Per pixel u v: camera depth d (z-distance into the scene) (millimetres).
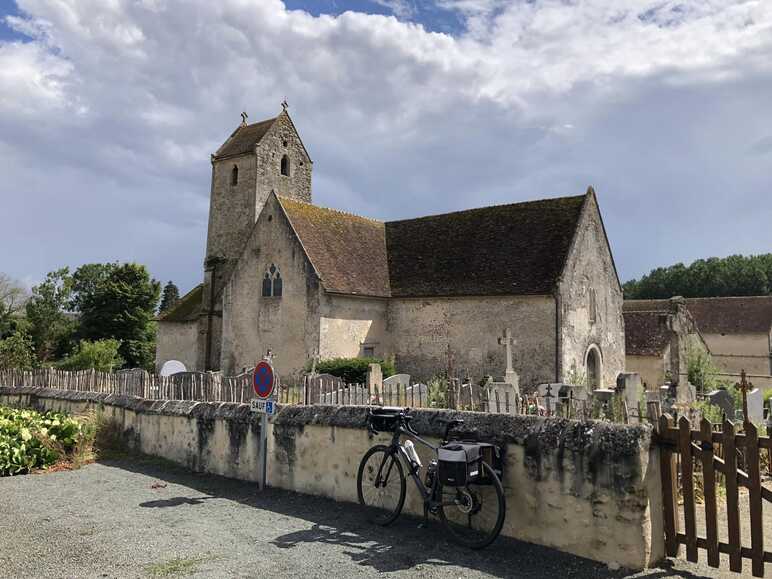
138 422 15125
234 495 10633
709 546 6707
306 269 26906
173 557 7258
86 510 9586
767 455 12836
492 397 14750
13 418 14961
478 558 7238
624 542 6824
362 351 27859
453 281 27656
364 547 7652
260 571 6801
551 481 7504
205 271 35781
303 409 10961
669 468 7070
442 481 7652
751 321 50906
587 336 26578
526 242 27078
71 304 65938
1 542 7859
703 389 29859
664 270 90750
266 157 36562
